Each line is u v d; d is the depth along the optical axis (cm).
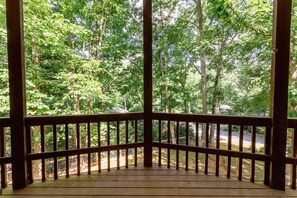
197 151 263
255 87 615
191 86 944
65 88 664
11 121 221
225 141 938
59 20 549
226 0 369
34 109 559
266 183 232
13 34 217
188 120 266
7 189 221
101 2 705
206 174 262
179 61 885
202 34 679
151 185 228
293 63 482
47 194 209
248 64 598
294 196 206
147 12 270
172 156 770
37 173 577
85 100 734
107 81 719
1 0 469
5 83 529
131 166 292
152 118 285
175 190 216
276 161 221
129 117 279
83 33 621
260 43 499
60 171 646
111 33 793
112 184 232
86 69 636
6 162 223
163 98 915
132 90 816
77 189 220
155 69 902
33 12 521
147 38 274
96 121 263
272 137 222
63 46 611
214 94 852
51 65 646
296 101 459
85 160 714
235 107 693
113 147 273
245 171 612
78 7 697
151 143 289
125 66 750
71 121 250
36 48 600
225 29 583
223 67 703
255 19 441
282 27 211
